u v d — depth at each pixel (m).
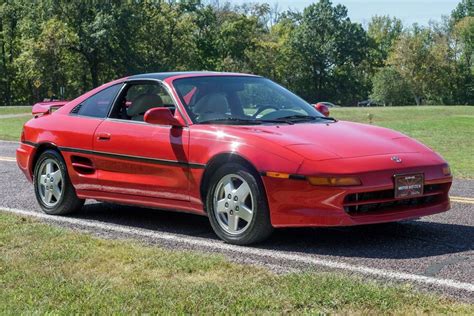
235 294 3.97
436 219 6.58
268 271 4.53
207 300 3.88
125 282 4.30
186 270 4.57
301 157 5.22
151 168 6.14
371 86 108.56
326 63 108.38
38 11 73.00
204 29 95.88
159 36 78.81
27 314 3.68
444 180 5.57
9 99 83.31
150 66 76.62
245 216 5.47
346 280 4.21
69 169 6.86
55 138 6.98
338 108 55.66
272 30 117.56
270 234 5.48
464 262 4.84
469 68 100.75
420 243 5.52
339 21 109.38
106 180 6.53
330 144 5.45
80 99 7.16
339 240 5.68
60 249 5.19
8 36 82.06
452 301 3.86
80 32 72.12
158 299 3.91
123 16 72.75
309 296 3.89
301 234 5.92
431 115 47.88
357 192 5.10
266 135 5.52
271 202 5.30
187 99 6.15
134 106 6.53
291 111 6.33
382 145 5.59
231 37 96.44
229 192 5.59
